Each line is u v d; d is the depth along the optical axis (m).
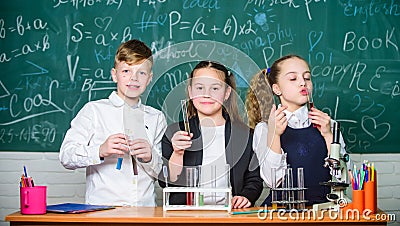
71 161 2.49
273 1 3.42
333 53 3.43
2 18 3.43
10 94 3.42
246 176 2.30
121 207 2.21
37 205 2.04
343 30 3.44
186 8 3.42
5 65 3.43
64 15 3.43
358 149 3.43
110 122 2.71
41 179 3.42
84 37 3.43
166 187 2.10
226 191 2.06
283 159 2.41
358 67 3.43
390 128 3.44
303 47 3.42
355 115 3.43
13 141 3.42
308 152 2.59
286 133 2.62
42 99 3.42
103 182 2.58
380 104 3.44
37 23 3.43
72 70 3.42
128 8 3.43
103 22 3.43
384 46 3.44
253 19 3.42
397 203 3.44
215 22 3.41
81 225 1.98
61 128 3.42
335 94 3.42
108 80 3.42
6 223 3.41
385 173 3.44
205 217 1.95
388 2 3.46
